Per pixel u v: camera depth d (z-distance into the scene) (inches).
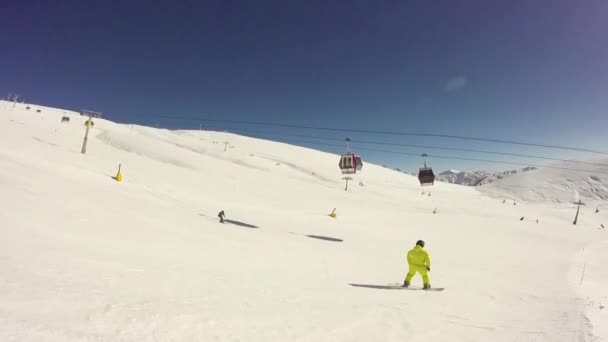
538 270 761.0
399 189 3927.2
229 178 2309.3
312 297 309.9
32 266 235.1
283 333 207.0
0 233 295.0
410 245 992.9
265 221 1023.0
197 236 539.5
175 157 2815.0
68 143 2102.6
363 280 451.5
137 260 325.4
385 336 231.1
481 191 7504.9
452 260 808.9
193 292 259.1
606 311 367.6
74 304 187.3
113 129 4252.0
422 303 348.2
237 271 371.6
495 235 1549.0
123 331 167.3
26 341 136.7
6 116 3102.9
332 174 4124.0
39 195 497.7
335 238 911.7
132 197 796.6
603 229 3016.7
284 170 3885.3
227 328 198.2
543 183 7490.2
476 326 279.1
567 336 258.1
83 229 394.6
